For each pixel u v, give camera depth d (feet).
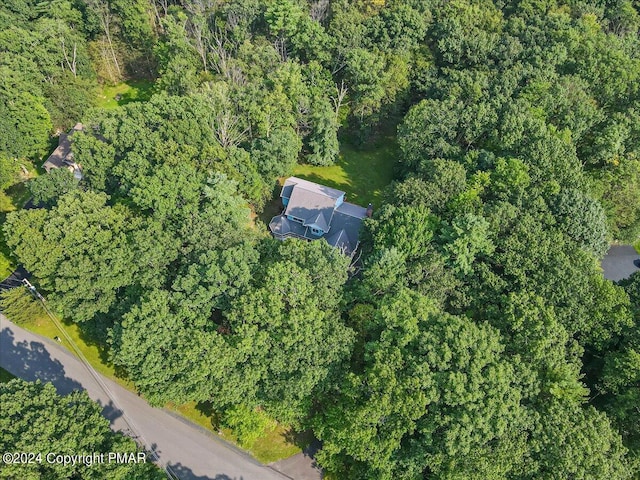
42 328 197.88
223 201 192.34
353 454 147.54
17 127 255.91
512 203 203.51
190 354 147.13
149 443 167.43
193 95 247.70
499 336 155.74
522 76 269.85
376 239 192.54
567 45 291.17
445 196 205.05
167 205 184.55
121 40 343.46
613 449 140.36
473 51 297.12
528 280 173.88
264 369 151.33
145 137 216.54
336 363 154.30
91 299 171.63
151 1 350.02
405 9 302.04
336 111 297.74
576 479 132.46
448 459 136.87
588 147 246.47
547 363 152.56
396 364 144.15
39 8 346.74
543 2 330.34
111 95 341.41
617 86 267.80
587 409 149.48
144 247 169.07
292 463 167.22
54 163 263.08
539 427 139.23
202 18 302.86
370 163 304.30
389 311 152.66
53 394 136.87
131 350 146.00
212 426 174.09
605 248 208.03
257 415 161.17
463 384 136.15
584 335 170.09
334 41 295.28
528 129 232.53
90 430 135.44
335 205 246.27
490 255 182.80
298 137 273.54
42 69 284.61
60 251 169.17
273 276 155.94
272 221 251.80
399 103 308.19
